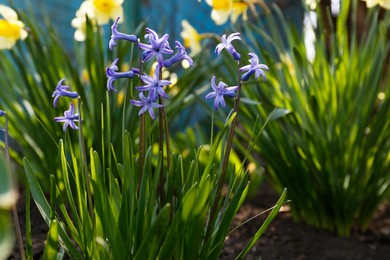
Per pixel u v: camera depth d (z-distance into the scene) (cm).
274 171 143
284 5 228
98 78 133
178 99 147
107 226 80
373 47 136
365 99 133
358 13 182
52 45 139
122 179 83
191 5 231
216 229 89
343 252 131
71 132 131
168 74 155
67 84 138
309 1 141
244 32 214
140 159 83
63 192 135
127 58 170
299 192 139
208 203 81
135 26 204
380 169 135
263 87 137
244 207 157
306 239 136
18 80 144
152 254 78
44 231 120
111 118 132
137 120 135
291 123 132
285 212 150
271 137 135
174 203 84
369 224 148
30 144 139
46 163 139
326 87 132
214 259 86
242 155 179
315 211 140
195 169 84
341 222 138
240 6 141
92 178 82
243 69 83
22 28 127
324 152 133
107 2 126
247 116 136
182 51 79
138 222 81
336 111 132
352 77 135
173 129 190
